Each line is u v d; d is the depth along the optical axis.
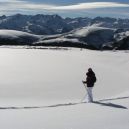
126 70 46.91
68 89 26.73
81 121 12.82
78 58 72.62
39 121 12.84
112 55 91.25
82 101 20.88
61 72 40.25
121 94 23.81
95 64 56.44
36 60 59.56
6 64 49.12
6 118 13.50
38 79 32.56
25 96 22.94
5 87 26.61
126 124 12.24
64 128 11.56
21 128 11.51
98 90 26.70
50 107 16.84
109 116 13.90
